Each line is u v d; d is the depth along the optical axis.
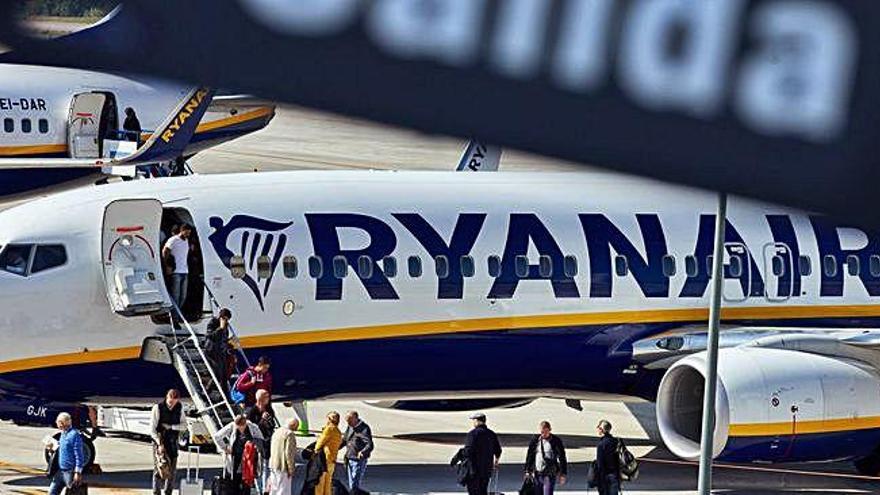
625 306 107.06
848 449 101.69
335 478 94.00
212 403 93.81
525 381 106.88
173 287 95.94
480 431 93.81
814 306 112.06
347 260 100.12
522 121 14.29
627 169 14.40
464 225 104.38
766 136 14.38
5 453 108.12
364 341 100.56
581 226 107.25
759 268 110.62
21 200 182.50
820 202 14.52
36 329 93.69
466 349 103.62
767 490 103.62
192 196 99.31
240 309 97.38
